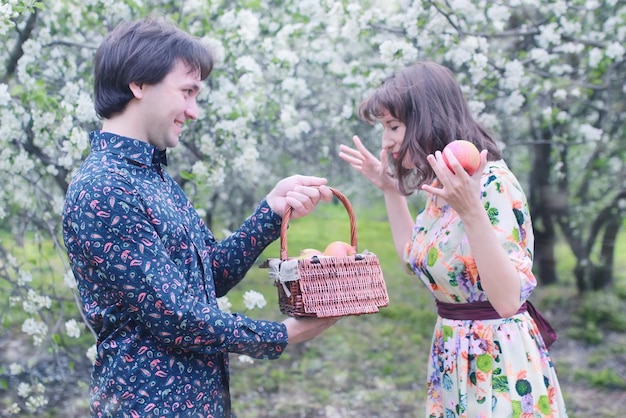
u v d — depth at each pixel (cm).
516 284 173
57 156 319
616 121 492
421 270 201
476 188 167
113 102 163
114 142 163
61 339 344
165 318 154
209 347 160
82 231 154
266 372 464
